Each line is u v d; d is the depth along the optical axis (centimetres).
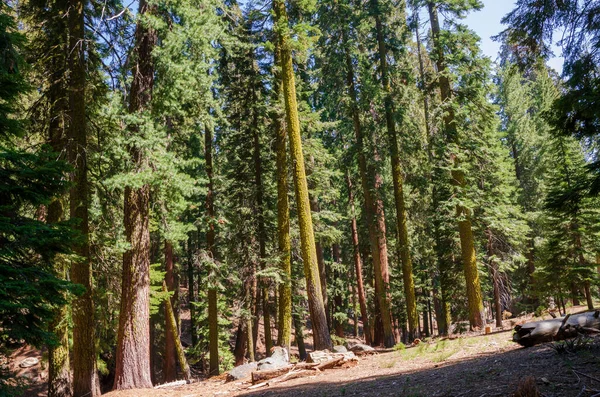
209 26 1245
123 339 1288
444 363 1058
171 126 1611
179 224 1473
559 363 673
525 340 980
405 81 2319
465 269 1809
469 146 1791
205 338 2398
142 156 1237
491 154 2002
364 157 2180
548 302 2489
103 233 1412
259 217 2028
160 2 1219
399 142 2195
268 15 1836
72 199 1245
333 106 2250
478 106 1875
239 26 1908
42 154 687
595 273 1955
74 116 1273
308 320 3950
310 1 1712
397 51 2191
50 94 1390
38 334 645
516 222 2073
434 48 1881
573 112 770
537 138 2977
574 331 920
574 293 2020
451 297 2258
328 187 2164
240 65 2006
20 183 689
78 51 1295
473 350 1214
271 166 2116
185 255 2611
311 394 909
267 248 2080
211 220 1917
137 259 1316
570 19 720
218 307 2364
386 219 2692
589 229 1955
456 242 2184
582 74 732
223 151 2156
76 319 1209
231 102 2075
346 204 2683
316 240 2161
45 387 1912
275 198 2130
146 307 1321
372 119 2184
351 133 2353
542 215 2245
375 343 2327
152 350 2312
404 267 2058
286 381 1234
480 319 1761
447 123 1845
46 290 665
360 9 2159
